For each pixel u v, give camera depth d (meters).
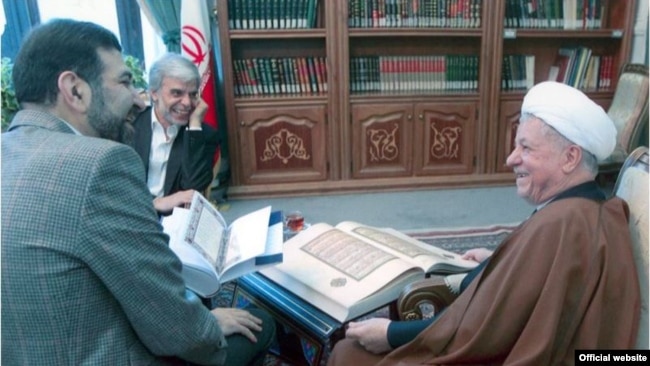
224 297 1.82
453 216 3.18
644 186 1.00
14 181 0.81
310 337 1.25
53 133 0.89
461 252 2.65
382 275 1.31
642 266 0.97
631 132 3.28
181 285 0.95
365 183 3.63
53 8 3.23
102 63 0.94
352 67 3.52
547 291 0.90
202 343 0.97
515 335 0.94
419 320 1.20
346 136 3.53
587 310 0.88
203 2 3.21
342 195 3.61
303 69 3.49
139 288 0.86
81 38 0.92
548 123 1.00
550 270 0.91
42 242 0.79
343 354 1.21
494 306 0.95
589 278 0.89
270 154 3.53
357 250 1.43
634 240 0.99
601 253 0.89
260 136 3.48
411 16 3.41
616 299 0.88
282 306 1.31
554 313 0.88
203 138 1.97
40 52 0.90
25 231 0.79
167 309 0.90
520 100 3.60
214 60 3.42
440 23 3.45
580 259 0.90
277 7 3.32
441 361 1.04
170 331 0.92
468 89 3.64
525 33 3.46
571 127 0.98
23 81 0.91
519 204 3.35
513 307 0.93
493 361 0.99
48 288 0.80
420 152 3.63
